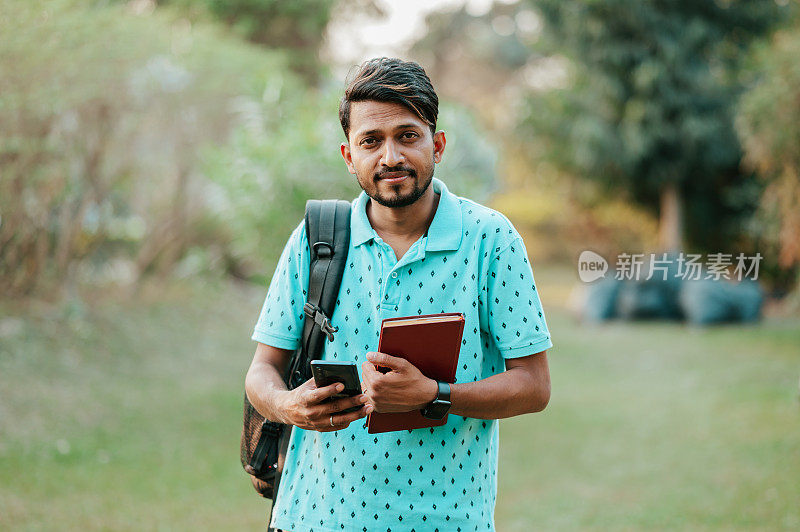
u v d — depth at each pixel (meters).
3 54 5.85
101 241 8.85
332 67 13.64
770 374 8.27
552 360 9.75
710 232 16.62
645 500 4.73
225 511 4.30
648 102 15.16
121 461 4.93
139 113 7.93
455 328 1.58
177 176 9.25
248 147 6.31
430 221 1.80
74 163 7.50
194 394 6.73
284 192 6.03
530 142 17.31
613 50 15.16
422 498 1.70
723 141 15.05
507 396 1.67
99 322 8.14
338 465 1.75
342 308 1.79
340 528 1.72
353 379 1.55
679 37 14.86
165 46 7.71
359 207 1.84
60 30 6.19
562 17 15.67
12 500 4.06
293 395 1.63
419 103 1.66
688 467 5.36
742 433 6.09
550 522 4.42
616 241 18.73
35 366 6.52
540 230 23.00
